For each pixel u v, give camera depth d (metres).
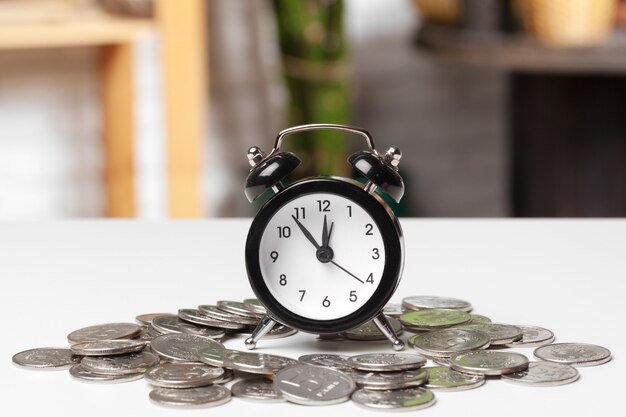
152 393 0.49
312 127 0.55
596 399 0.49
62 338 0.57
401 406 0.48
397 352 0.54
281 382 0.49
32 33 1.31
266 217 0.54
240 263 0.69
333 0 1.57
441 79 1.88
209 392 0.49
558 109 1.47
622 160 1.46
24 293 0.63
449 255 0.71
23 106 1.65
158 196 1.76
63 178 1.69
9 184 1.67
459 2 1.46
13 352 0.55
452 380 0.50
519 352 0.54
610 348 0.55
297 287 0.54
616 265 0.68
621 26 1.47
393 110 1.88
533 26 1.40
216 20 1.74
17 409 0.49
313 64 1.58
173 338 0.54
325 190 0.54
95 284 0.65
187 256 0.70
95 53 1.66
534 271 0.67
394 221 0.54
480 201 1.92
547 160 1.49
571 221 0.79
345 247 0.54
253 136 1.79
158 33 1.39
